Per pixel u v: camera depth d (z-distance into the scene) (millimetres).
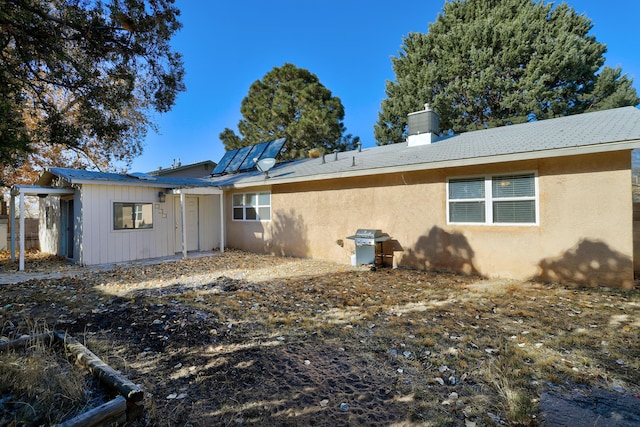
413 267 7695
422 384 2592
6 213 13945
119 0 6012
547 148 5605
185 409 2279
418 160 7266
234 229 12016
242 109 26547
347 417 2197
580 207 5711
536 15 17375
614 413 2146
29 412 2096
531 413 2176
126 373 2775
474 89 17656
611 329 3670
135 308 4555
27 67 6164
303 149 22906
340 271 7578
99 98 6910
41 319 4141
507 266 6449
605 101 16375
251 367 2875
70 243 9641
